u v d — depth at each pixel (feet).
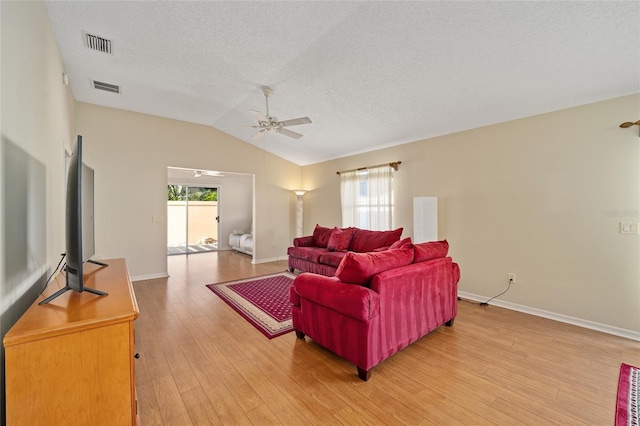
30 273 5.21
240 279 15.56
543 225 10.39
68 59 9.84
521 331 9.12
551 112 10.22
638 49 7.14
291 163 22.48
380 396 5.91
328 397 5.87
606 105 9.10
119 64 10.29
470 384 6.32
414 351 7.81
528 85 9.11
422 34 7.69
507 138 11.34
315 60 9.73
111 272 6.76
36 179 5.77
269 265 19.56
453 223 13.06
